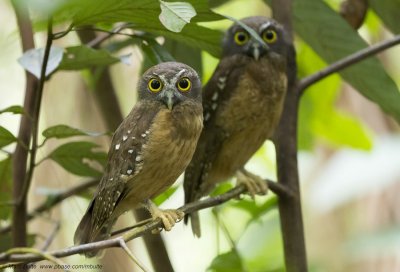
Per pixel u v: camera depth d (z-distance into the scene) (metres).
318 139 16.95
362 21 11.38
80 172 9.41
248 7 15.59
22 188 9.20
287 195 10.06
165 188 9.90
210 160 11.35
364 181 14.28
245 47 11.20
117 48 10.72
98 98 10.80
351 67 10.59
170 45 10.85
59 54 8.41
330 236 16.39
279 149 10.30
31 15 8.44
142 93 9.73
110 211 9.46
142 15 7.50
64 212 12.91
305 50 13.51
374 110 16.81
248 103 11.17
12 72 12.81
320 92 14.05
